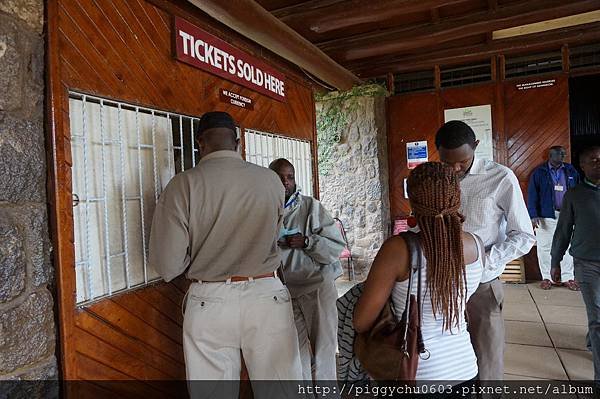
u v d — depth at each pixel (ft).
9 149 4.75
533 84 18.42
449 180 4.62
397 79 20.84
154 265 6.02
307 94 13.82
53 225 5.22
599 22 16.16
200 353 5.91
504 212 7.01
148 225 7.04
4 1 4.76
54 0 5.33
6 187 4.68
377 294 4.57
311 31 14.38
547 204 17.28
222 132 6.44
